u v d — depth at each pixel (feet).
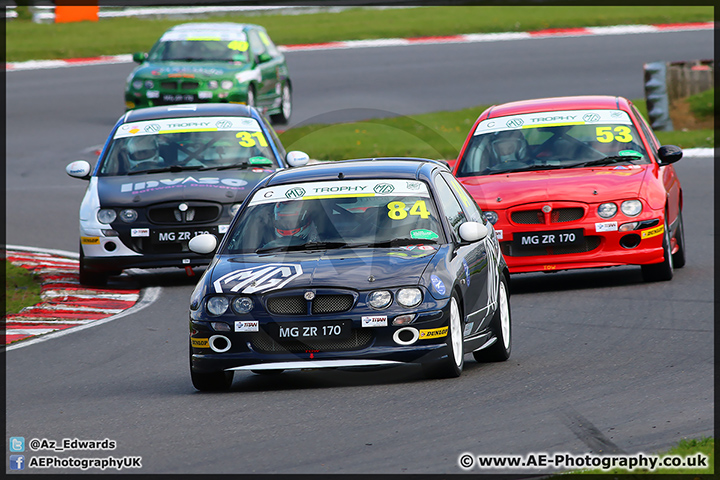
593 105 152.46
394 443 73.10
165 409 87.30
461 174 145.07
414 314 88.07
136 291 151.43
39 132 296.10
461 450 70.69
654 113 279.69
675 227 144.66
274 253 94.89
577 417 77.71
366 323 87.81
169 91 265.54
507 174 142.51
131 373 105.50
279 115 295.69
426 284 89.25
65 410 90.12
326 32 440.04
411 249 93.71
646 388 85.87
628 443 70.74
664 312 119.65
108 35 450.30
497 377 92.68
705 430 72.54
